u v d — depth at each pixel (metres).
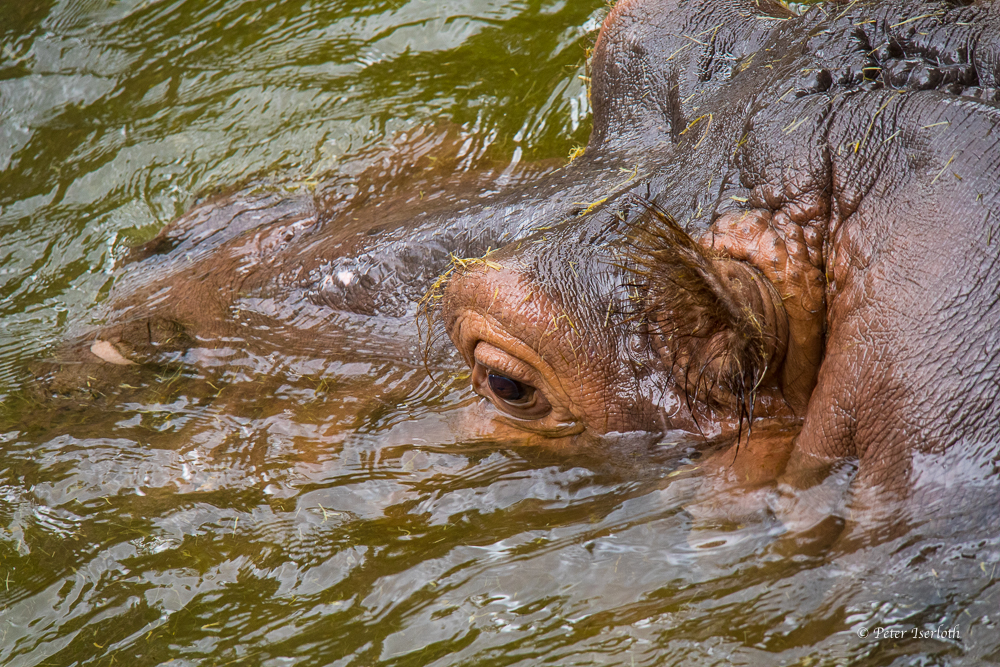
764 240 13.68
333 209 21.72
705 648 12.09
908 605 11.51
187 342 18.78
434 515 15.05
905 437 11.95
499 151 24.55
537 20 30.08
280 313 18.50
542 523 14.52
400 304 17.66
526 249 15.02
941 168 12.38
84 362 19.28
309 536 15.12
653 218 14.45
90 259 24.12
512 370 14.88
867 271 12.61
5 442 17.89
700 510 13.89
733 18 18.45
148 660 13.70
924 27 14.45
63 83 31.09
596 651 12.47
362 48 30.30
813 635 11.77
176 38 32.19
